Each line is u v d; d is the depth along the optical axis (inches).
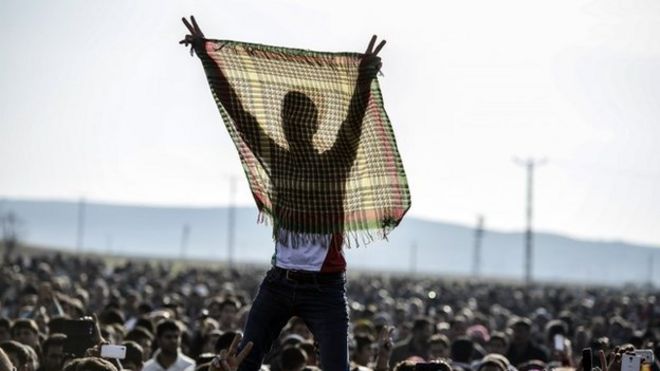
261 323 462.3
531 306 2596.0
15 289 1911.9
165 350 871.1
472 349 1064.8
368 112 457.1
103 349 638.5
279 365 869.8
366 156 459.8
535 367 884.6
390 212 458.6
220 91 452.4
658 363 880.3
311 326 462.6
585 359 536.4
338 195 458.0
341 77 456.8
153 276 3161.9
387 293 2819.9
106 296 1763.0
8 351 768.3
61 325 811.4
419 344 1037.8
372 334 1112.2
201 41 451.8
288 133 455.8
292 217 457.4
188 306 1672.0
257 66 454.6
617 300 2753.4
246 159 457.1
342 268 462.6
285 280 458.6
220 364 446.6
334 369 457.7
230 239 7322.8
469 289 3762.3
